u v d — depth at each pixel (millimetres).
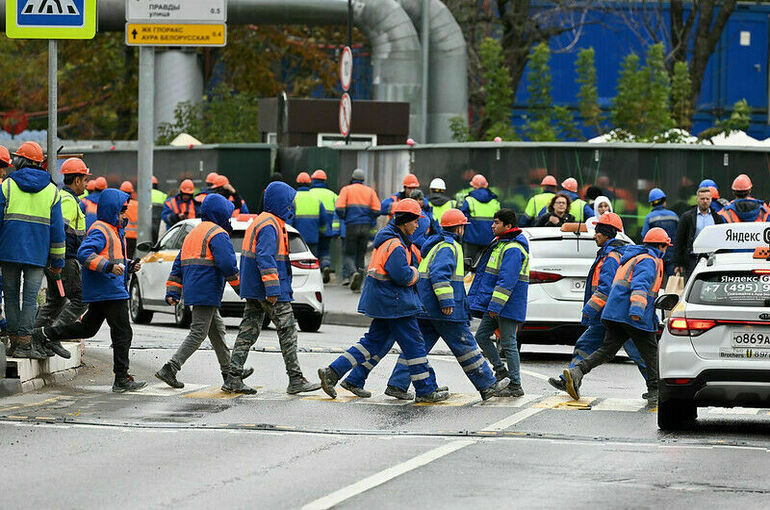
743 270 32938
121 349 38938
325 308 65500
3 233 37938
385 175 80750
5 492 24297
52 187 38562
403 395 38375
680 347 32812
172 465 27219
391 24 94375
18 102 158625
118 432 31562
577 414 36031
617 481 26109
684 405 33281
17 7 44000
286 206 38781
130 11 62219
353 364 38438
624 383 43875
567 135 91938
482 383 38375
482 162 74375
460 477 26234
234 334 55531
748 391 32375
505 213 38812
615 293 38000
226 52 144625
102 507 23047
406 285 37531
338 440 30797
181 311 57531
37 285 38594
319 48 149625
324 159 82688
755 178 70250
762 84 141750
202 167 87625
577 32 134125
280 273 38844
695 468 27766
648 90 85562
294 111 94938
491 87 95125
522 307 38875
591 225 59000
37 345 39969
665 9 134250
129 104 144250
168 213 70188
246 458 28156
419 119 96438
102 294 38656
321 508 23078
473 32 120062
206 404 36844
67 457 28109
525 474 26703
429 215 60781
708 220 55750
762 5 141500
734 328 32562
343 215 74250
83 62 145250
